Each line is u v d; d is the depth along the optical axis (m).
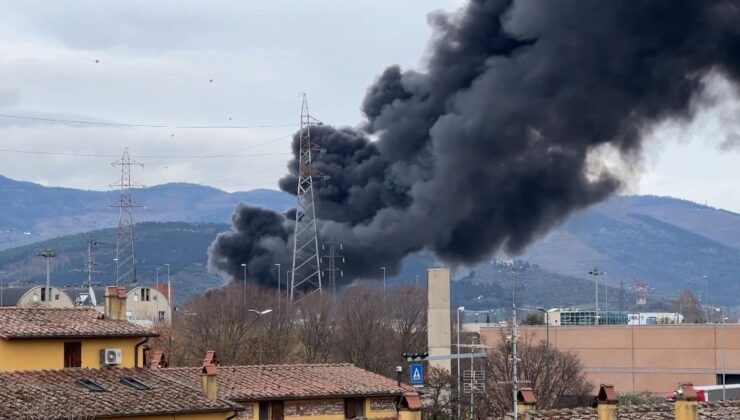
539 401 196.25
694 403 88.25
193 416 106.44
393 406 134.38
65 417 96.12
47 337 111.25
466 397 189.25
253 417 125.25
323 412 129.88
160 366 129.12
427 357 152.38
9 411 95.88
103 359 114.31
